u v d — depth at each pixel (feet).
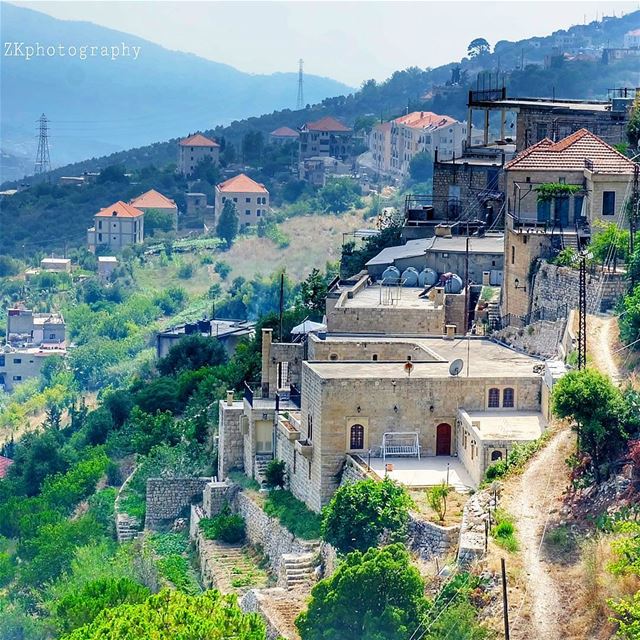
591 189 478.18
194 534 447.42
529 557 318.86
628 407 343.05
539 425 383.45
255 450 453.99
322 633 314.14
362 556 322.34
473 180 622.95
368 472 378.12
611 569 296.92
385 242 633.20
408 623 309.01
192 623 309.01
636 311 391.86
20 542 515.09
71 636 318.86
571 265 456.86
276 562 401.90
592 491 334.03
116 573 430.61
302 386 414.00
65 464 615.16
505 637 286.66
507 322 481.05
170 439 536.01
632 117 571.28
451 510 353.92
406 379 392.88
